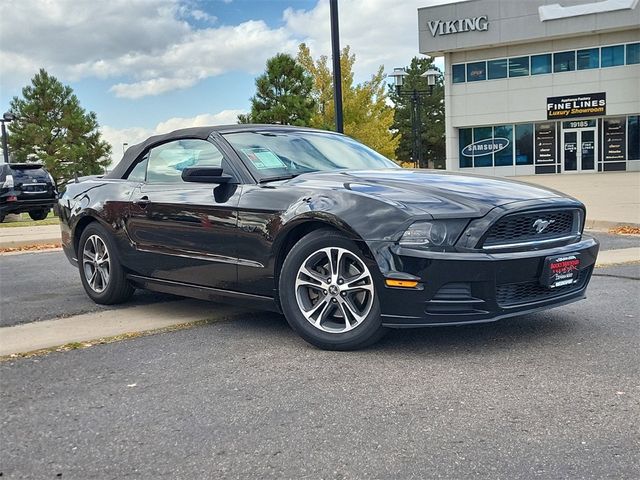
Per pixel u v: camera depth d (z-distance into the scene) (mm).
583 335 4223
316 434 2816
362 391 3309
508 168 34219
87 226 5727
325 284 3984
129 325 4879
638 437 2676
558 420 2871
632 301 5234
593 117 31797
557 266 3881
